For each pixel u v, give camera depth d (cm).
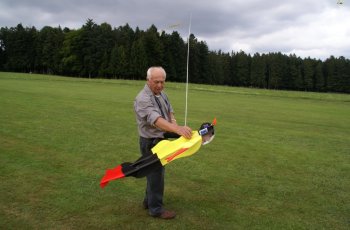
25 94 2239
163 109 495
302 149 1028
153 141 486
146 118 473
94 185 623
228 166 800
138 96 482
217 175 728
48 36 8975
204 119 1600
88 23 8494
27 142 920
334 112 2380
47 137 991
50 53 8969
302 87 9862
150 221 494
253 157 898
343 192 662
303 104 3069
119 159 809
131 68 8144
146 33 8556
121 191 599
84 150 872
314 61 9888
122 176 438
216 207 558
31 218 487
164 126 457
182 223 494
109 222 486
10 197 553
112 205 542
